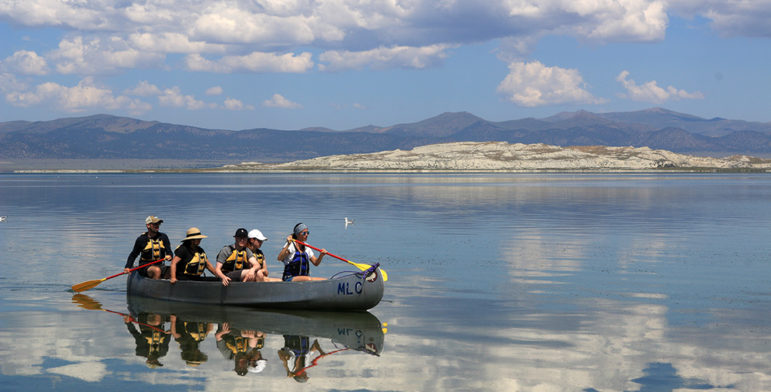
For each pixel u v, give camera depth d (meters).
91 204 51.16
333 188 87.56
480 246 23.44
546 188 85.25
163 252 15.42
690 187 88.75
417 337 11.16
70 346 10.61
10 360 9.80
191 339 11.11
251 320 12.55
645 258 20.39
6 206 48.78
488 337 11.09
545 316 12.66
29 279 16.92
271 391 8.50
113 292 15.45
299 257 14.54
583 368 9.41
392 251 22.12
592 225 31.70
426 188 86.38
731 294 14.73
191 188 90.56
